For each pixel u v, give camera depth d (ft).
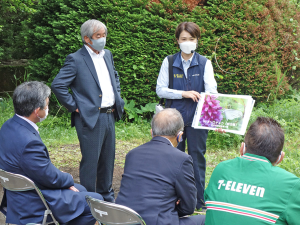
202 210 11.49
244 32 21.43
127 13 21.33
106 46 21.48
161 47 21.74
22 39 34.99
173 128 7.91
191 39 11.01
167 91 11.18
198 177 11.44
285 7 23.80
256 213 5.50
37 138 7.81
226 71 21.84
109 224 6.77
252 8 21.43
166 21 20.92
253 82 22.33
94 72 10.73
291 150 16.94
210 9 21.85
